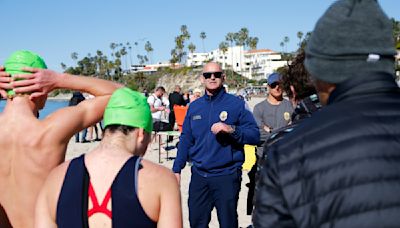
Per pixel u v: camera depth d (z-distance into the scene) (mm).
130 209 1811
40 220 1934
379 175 1215
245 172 8758
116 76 119375
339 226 1213
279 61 143625
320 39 1405
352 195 1214
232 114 4309
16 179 2283
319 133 1326
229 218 4219
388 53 1364
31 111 2357
